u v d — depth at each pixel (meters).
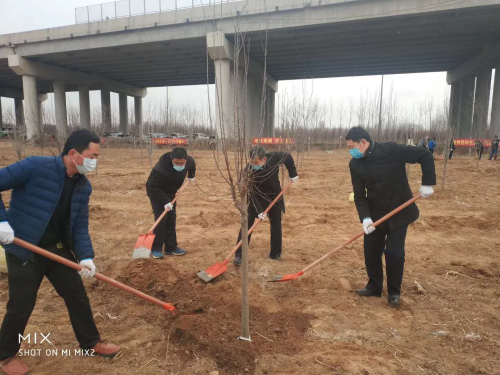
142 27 25.36
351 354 2.73
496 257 4.84
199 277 4.03
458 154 24.47
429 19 20.30
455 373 2.51
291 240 5.65
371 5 20.11
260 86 31.58
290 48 25.97
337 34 22.92
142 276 4.05
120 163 17.25
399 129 19.97
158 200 4.80
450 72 34.91
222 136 2.57
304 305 3.55
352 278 4.19
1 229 2.15
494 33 22.73
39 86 47.62
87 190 2.54
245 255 2.72
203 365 2.57
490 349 2.78
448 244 5.38
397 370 2.54
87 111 40.25
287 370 2.52
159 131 29.56
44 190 2.33
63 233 2.60
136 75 40.50
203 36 24.00
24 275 2.37
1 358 2.48
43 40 29.53
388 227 3.53
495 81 26.66
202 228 6.39
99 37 27.42
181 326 2.96
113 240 5.63
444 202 8.27
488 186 10.29
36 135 22.42
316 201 8.57
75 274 2.60
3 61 33.78
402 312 3.41
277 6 21.36
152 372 2.52
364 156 3.49
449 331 3.05
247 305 2.78
